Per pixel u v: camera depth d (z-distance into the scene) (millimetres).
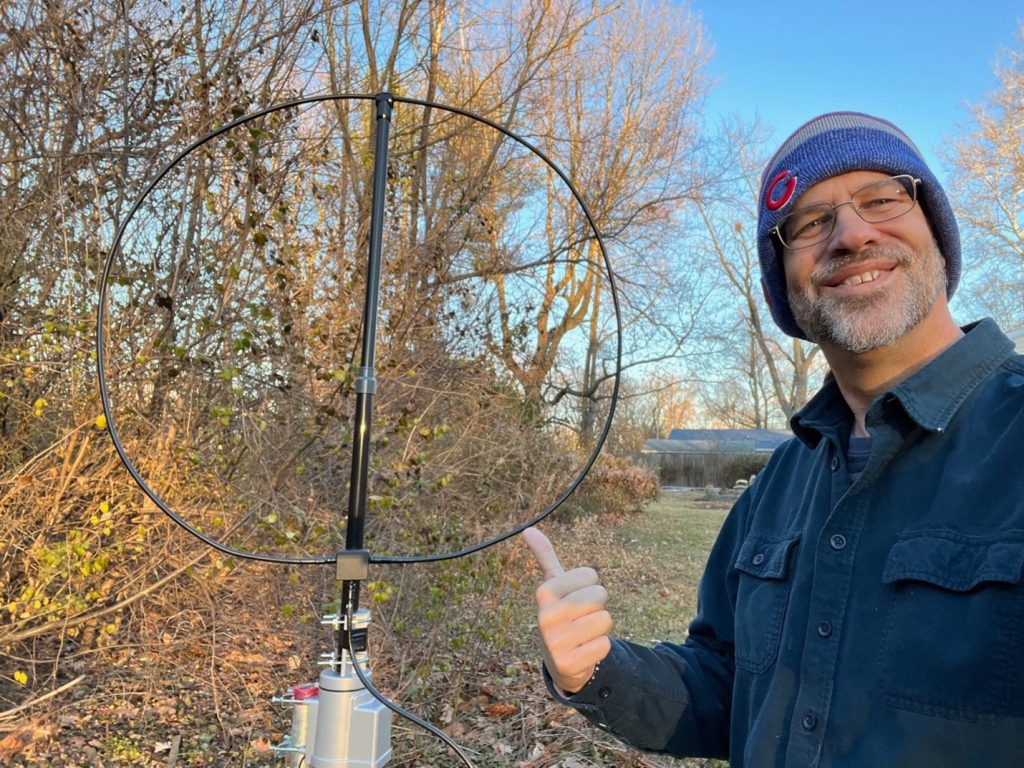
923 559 934
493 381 4992
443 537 3898
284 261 3947
